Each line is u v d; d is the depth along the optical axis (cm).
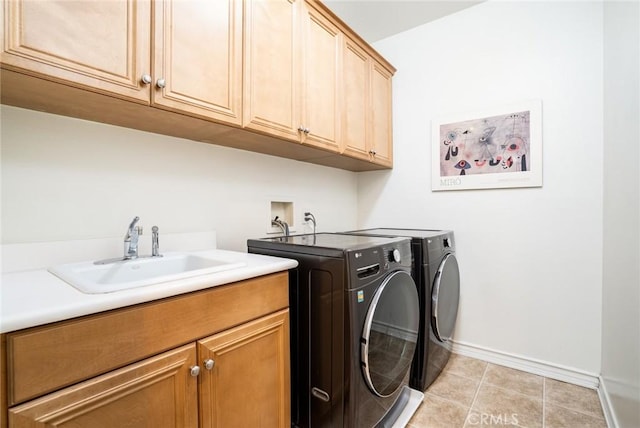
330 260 122
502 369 203
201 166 161
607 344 163
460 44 226
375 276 130
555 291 193
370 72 223
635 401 116
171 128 133
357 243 141
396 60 257
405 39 252
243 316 103
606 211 170
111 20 93
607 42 168
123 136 131
